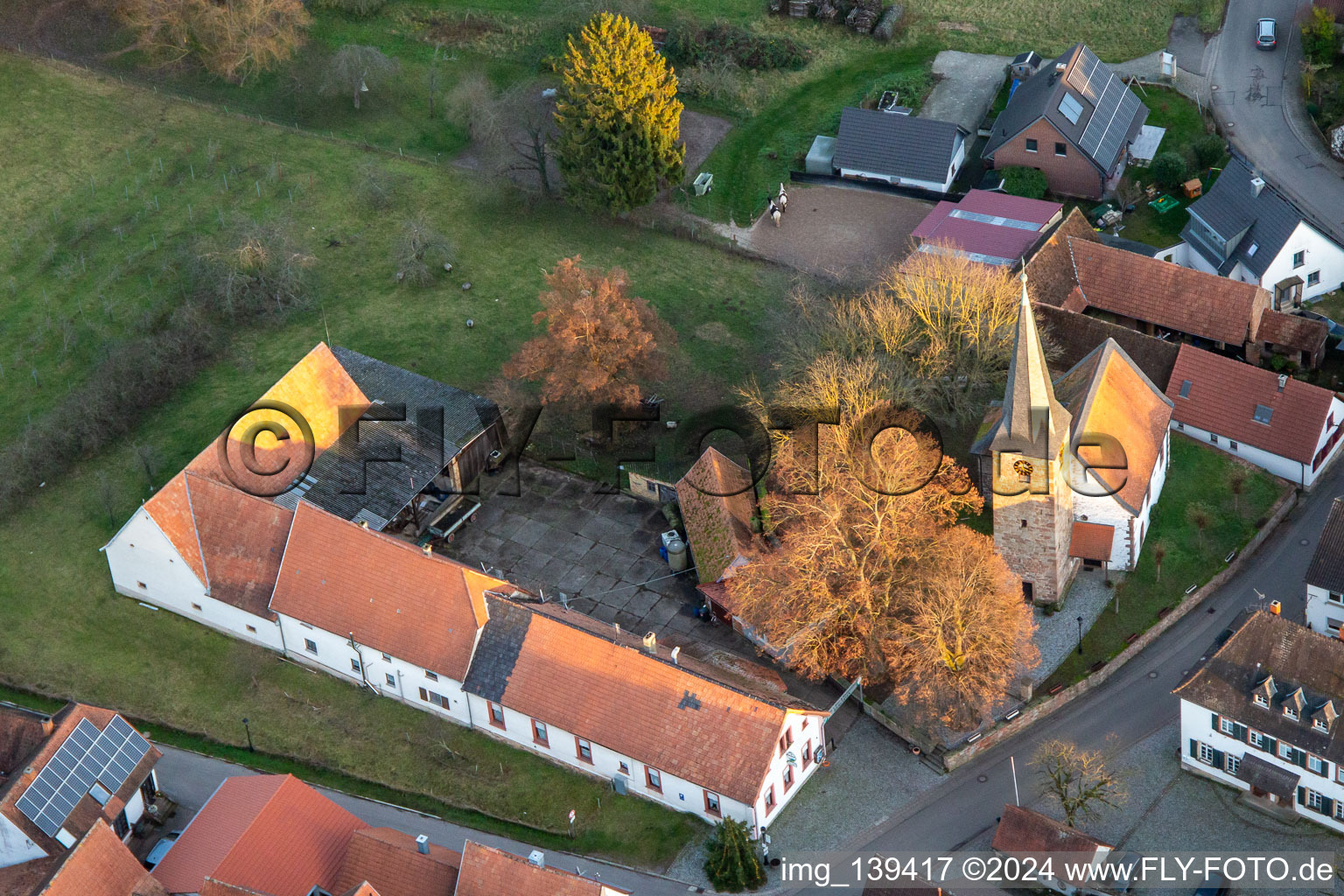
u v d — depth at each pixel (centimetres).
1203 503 10325
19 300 12206
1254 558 10112
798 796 8806
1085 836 8131
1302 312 11806
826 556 8856
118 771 8531
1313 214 12531
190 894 7825
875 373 9856
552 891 7594
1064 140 12612
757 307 12112
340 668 9506
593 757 8794
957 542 8856
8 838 8038
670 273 12469
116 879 7831
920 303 10212
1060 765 8406
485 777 8962
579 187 12544
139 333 11775
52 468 10788
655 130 12219
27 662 9656
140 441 11025
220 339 11838
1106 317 11688
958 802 8731
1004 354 10181
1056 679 9356
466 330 11944
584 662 8775
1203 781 8794
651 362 10606
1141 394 10062
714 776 8350
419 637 9094
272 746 9188
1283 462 10431
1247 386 10544
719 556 9725
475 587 9069
